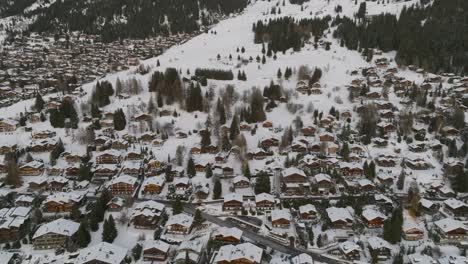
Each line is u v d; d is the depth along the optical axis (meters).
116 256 77.50
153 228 93.50
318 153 131.62
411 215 99.75
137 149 133.25
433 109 154.00
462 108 152.25
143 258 82.19
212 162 127.50
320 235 88.25
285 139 135.50
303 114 160.75
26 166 120.12
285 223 94.31
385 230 88.62
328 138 137.38
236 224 96.38
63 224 88.62
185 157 129.62
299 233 91.19
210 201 107.56
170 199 108.81
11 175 113.69
